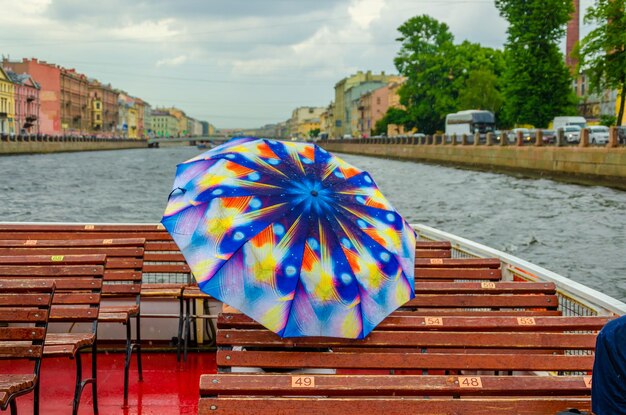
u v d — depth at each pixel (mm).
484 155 57125
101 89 158750
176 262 6668
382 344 3775
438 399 3252
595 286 15852
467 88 76625
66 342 4500
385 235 3906
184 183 3992
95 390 4871
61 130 132125
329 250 3670
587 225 24312
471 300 4730
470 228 24172
